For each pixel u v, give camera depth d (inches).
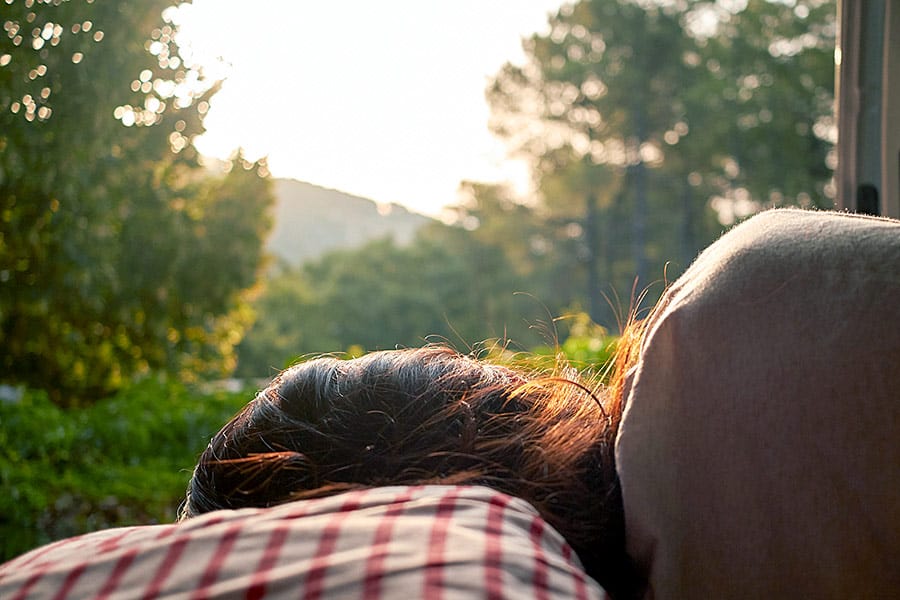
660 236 1927.9
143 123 324.2
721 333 26.7
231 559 19.6
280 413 28.8
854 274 26.0
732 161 1806.1
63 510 215.6
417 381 28.8
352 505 21.6
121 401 289.3
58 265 307.3
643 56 1876.2
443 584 18.5
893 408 25.0
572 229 2033.7
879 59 78.0
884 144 79.0
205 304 474.3
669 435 27.0
